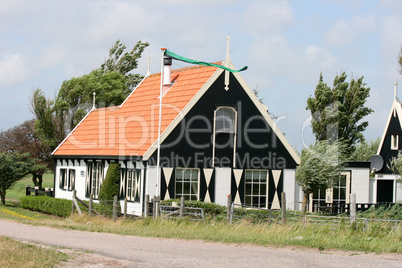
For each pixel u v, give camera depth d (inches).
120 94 1925.4
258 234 720.3
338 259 510.9
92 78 1904.5
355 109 1713.8
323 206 1120.2
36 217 1264.8
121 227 834.2
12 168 1577.3
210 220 873.5
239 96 1141.1
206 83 1123.3
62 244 611.5
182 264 485.1
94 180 1267.2
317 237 649.6
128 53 2431.1
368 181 1214.9
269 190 1143.0
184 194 1095.0
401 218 991.6
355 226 706.2
